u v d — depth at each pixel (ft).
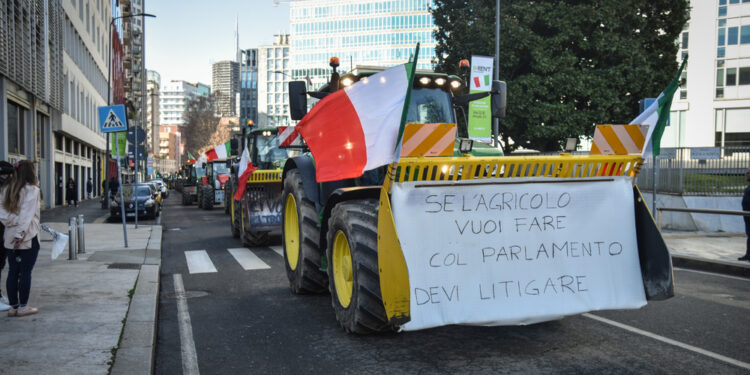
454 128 14.62
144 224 63.36
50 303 20.66
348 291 17.06
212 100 355.36
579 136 77.00
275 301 22.82
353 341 16.66
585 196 16.10
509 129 78.84
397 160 13.96
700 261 31.17
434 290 14.61
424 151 14.38
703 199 50.11
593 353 15.11
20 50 71.46
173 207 107.65
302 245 21.97
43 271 28.43
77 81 119.03
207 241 46.62
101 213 83.46
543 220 15.69
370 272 15.37
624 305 16.02
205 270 31.45
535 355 14.99
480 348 15.70
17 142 73.82
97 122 151.84
